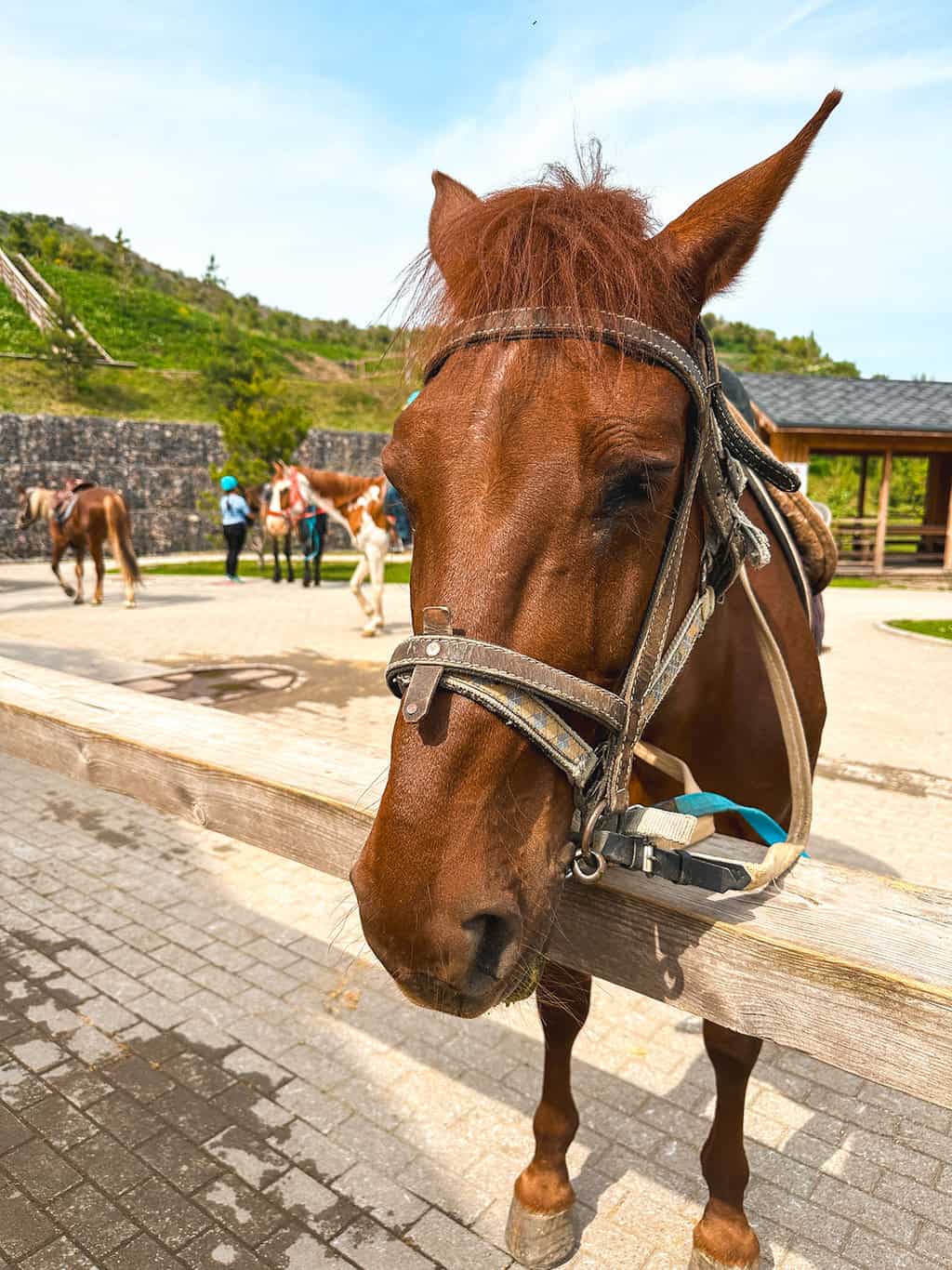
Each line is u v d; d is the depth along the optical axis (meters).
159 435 22.56
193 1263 1.90
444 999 0.98
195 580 16.14
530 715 1.01
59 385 26.19
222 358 29.27
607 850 1.13
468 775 0.99
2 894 3.60
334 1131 2.29
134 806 4.62
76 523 12.05
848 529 20.05
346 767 1.80
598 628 1.08
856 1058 1.01
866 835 4.43
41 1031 2.71
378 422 30.05
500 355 1.09
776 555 1.87
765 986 1.08
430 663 1.01
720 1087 1.67
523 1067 2.54
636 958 1.22
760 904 1.16
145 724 2.18
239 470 18.83
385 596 13.88
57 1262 1.91
